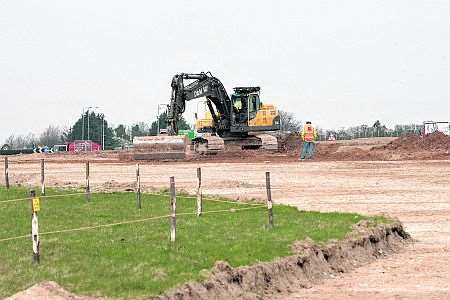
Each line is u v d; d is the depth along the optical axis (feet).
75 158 305.12
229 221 88.22
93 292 51.16
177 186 148.66
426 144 288.10
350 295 61.11
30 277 55.62
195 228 81.61
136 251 65.82
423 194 135.44
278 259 66.28
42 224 84.64
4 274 57.11
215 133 288.71
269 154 275.18
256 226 83.61
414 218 106.63
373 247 81.00
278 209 101.91
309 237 76.23
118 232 78.07
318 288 64.44
